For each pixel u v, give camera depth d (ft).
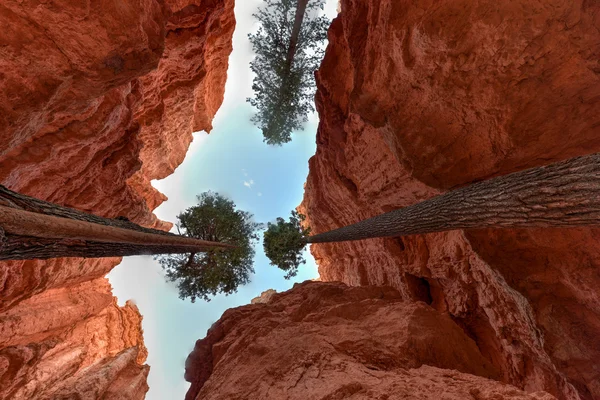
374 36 26.07
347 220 50.16
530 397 16.10
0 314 39.68
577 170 8.64
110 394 44.09
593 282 22.40
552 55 18.74
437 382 19.31
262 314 39.11
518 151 22.40
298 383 22.07
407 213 17.47
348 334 28.22
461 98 22.67
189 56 50.06
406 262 42.83
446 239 34.24
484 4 18.53
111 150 36.01
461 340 29.50
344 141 40.11
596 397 22.21
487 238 26.96
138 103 38.55
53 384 44.80
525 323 26.91
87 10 18.03
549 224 9.59
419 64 23.00
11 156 25.41
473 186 13.03
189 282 45.62
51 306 50.29
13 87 19.12
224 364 31.19
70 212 13.50
